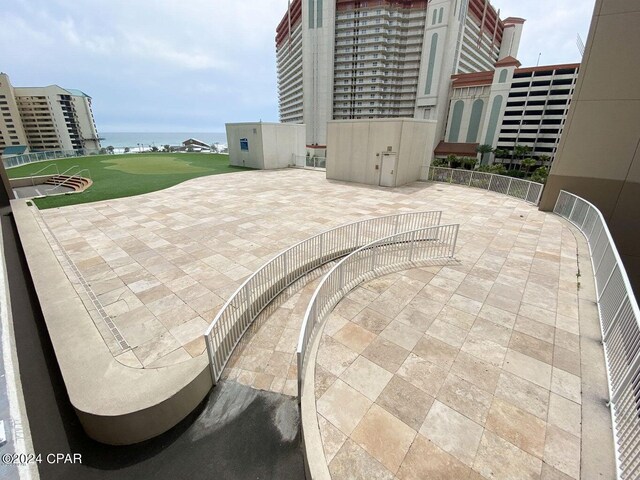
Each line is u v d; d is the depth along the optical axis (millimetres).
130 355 4859
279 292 6812
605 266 6426
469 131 75750
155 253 8758
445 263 7953
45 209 13219
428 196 16297
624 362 3836
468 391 4078
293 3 88812
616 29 10430
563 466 3176
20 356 5320
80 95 101938
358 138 19312
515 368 4469
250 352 5109
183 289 6863
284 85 114750
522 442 3418
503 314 5777
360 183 19938
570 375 4344
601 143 11453
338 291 6336
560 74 62875
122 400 3811
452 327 5395
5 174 15172
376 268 7562
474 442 3418
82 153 38969
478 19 84312
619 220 11664
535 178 57469
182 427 4004
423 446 3375
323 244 8719
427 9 72500
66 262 8133
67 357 4586
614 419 3576
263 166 26406
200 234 10281
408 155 18984
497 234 10234
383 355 4715
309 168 26688
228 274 7566
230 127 28047
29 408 4324
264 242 9625
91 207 13602
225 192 16984
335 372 4379
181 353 4918
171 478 3488
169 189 17781
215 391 4473
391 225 11117
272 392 4402
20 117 88812
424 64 75750
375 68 79562
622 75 10633
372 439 3449
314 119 88312
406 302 6152
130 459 3678
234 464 3600
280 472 3496
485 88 71375
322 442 3416
